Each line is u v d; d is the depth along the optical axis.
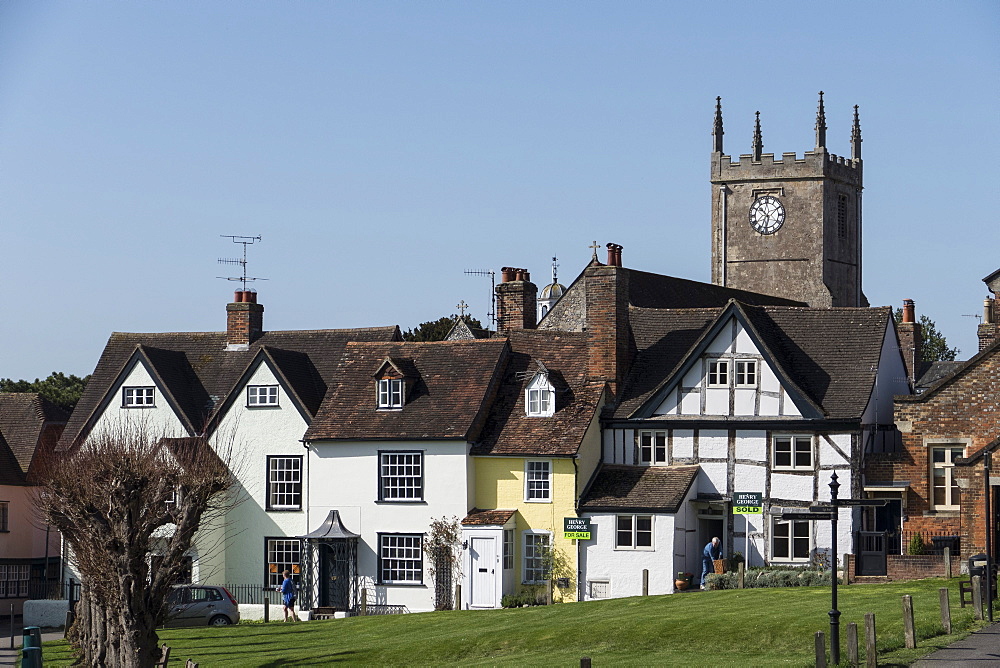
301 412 67.25
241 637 54.03
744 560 60.22
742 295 93.19
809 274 115.25
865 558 53.53
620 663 39.50
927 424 58.50
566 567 61.34
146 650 45.56
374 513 64.62
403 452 64.38
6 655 53.91
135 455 50.34
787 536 59.94
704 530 62.62
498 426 64.19
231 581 67.19
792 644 40.00
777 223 116.25
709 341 61.66
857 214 120.31
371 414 65.75
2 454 77.88
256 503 67.25
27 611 68.69
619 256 73.12
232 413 68.19
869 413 60.72
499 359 66.12
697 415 61.81
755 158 117.06
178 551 46.91
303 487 66.75
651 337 66.50
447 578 62.59
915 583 48.94
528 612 51.66
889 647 37.25
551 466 62.03
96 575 45.94
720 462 61.16
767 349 60.78
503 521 61.53
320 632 53.59
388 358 65.75
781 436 60.34
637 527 60.19
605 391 63.84
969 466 53.69
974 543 53.41
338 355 72.31
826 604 44.47
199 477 49.78
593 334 64.62
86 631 50.91
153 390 70.69
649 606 48.75
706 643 41.59
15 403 83.19
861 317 63.47
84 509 46.59
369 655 46.34
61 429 82.75
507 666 40.66
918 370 91.75
